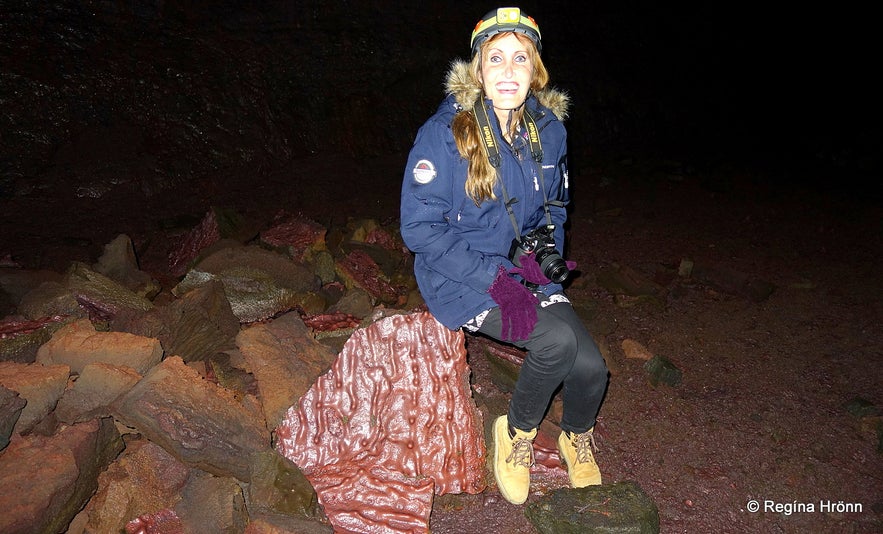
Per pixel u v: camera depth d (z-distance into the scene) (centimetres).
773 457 335
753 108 1122
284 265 412
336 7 898
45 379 257
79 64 725
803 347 437
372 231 514
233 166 747
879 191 809
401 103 875
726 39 1175
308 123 814
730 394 383
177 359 278
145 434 260
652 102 1044
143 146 714
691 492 311
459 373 301
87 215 613
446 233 264
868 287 530
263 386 301
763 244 621
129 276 411
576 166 875
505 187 262
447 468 295
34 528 222
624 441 342
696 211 711
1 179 646
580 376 270
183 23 810
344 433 294
